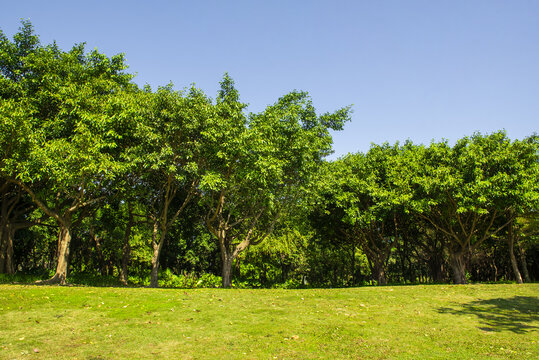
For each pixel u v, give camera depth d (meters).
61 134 17.36
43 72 18.08
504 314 11.09
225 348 7.30
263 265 40.81
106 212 28.30
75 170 15.65
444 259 39.12
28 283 17.44
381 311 11.38
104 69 20.05
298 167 20.38
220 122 17.86
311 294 14.89
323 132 22.92
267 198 19.53
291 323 9.47
